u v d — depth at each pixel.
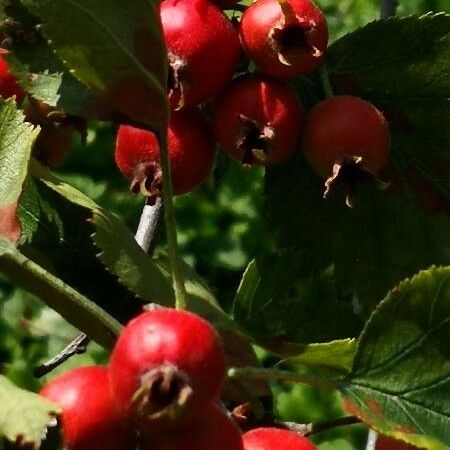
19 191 0.32
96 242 0.33
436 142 0.38
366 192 0.38
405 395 0.31
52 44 0.31
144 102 0.32
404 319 0.31
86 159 0.75
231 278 0.75
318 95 0.36
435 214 0.38
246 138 0.35
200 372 0.28
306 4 0.34
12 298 0.67
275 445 0.31
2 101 0.32
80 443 0.29
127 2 0.31
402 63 0.37
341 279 0.38
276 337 0.35
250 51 0.34
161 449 0.29
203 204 0.76
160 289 0.34
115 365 0.28
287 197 0.38
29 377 0.37
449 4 0.67
